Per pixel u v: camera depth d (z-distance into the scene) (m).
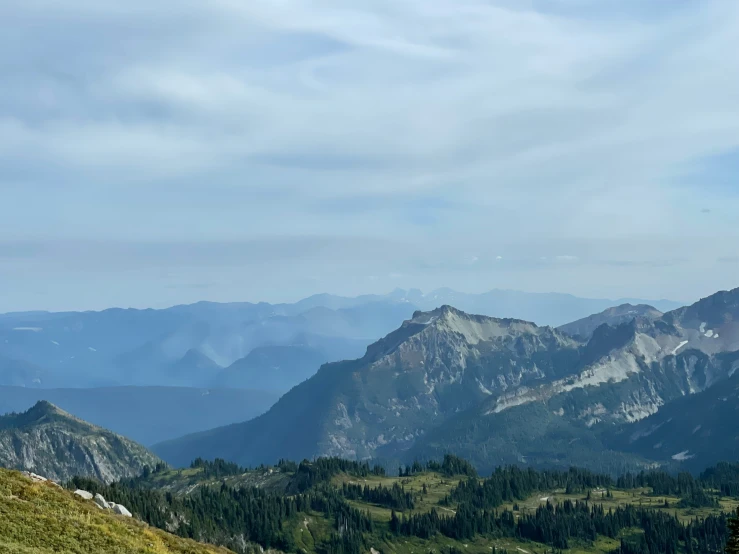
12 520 89.06
